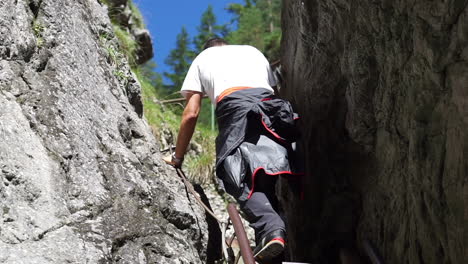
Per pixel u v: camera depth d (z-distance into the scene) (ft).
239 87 11.38
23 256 7.29
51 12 10.65
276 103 10.88
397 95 9.69
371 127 10.86
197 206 11.37
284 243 9.82
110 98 11.23
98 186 8.99
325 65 12.44
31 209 7.85
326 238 13.00
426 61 8.27
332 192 12.84
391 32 9.39
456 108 7.80
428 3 7.93
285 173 10.55
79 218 8.32
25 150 8.34
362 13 10.00
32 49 9.69
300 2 13.01
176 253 9.19
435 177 8.49
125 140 10.82
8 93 8.89
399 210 10.15
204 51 12.32
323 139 13.12
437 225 8.54
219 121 11.37
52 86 9.60
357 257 11.96
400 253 10.05
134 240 8.79
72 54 10.59
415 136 8.94
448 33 7.75
